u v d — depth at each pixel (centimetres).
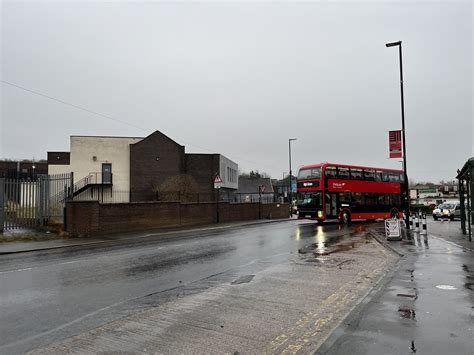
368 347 428
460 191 1816
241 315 589
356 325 503
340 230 2223
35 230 1838
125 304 661
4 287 792
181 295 722
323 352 417
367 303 608
